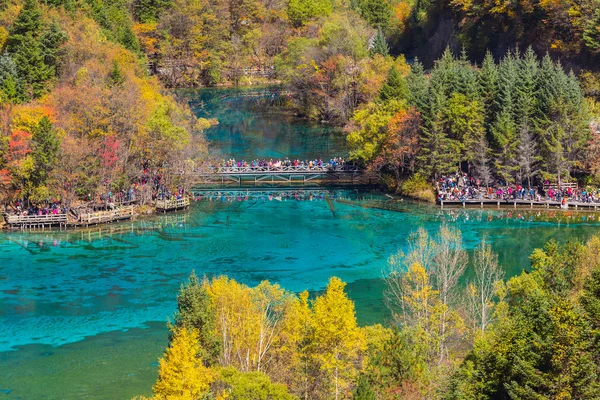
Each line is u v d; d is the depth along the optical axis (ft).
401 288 266.77
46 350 240.32
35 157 367.45
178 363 170.19
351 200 416.05
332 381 186.29
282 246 338.13
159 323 259.39
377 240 344.08
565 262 224.12
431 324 207.62
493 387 170.60
